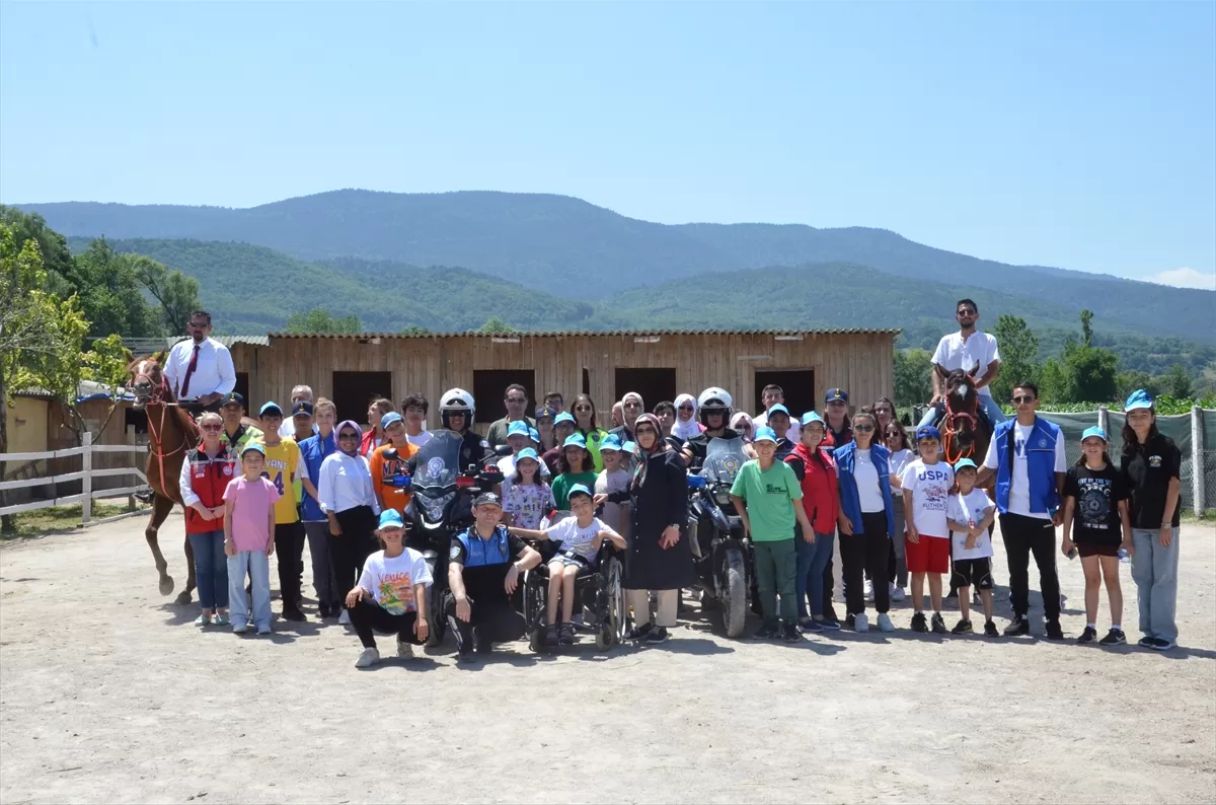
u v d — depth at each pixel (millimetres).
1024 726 7414
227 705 8000
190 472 10758
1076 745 7035
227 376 12625
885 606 10625
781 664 9109
